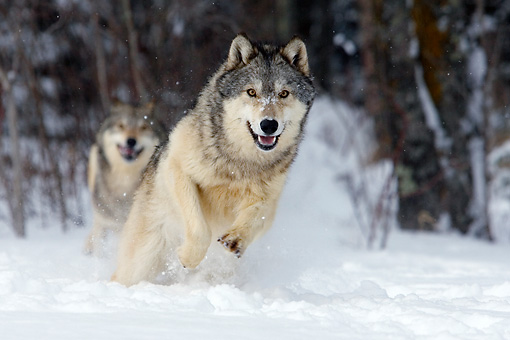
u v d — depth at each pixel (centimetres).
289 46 2016
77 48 5281
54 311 1380
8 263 2412
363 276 2500
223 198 1997
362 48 5588
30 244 3362
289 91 1952
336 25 7619
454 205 4591
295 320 1380
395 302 1705
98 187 3172
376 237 4269
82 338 1099
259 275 2222
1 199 4500
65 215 4266
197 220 1920
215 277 2136
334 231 4125
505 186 4728
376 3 5003
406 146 4647
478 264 3016
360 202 4972
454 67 4628
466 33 4806
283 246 2345
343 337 1227
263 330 1250
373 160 5281
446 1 4616
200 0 5297
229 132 1923
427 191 4603
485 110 4647
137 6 5462
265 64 1950
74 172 4572
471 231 4575
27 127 5119
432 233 4588
